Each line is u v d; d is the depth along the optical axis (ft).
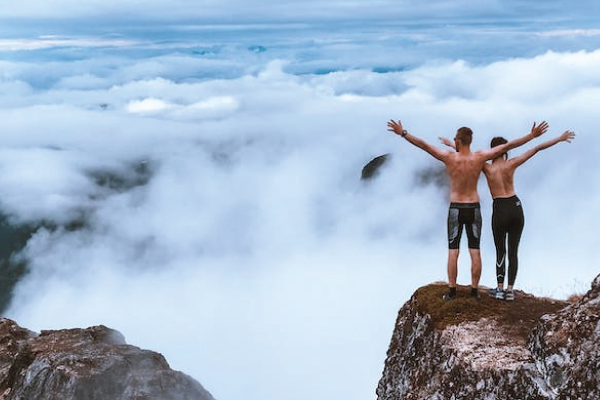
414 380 34.32
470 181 35.42
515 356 30.63
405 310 38.37
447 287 38.11
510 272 35.73
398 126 35.63
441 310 35.47
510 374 29.68
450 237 36.14
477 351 31.86
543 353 29.60
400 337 37.68
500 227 35.37
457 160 35.42
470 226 35.60
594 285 30.71
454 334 33.50
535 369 29.53
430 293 37.52
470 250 35.88
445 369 32.45
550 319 30.48
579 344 28.73
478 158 35.17
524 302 35.73
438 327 34.55
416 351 35.55
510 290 35.81
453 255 36.17
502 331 32.94
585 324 29.04
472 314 34.68
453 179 35.73
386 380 37.17
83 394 39.37
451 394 31.48
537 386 28.94
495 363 30.48
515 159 35.27
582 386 27.89
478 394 30.32
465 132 35.32
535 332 30.78
